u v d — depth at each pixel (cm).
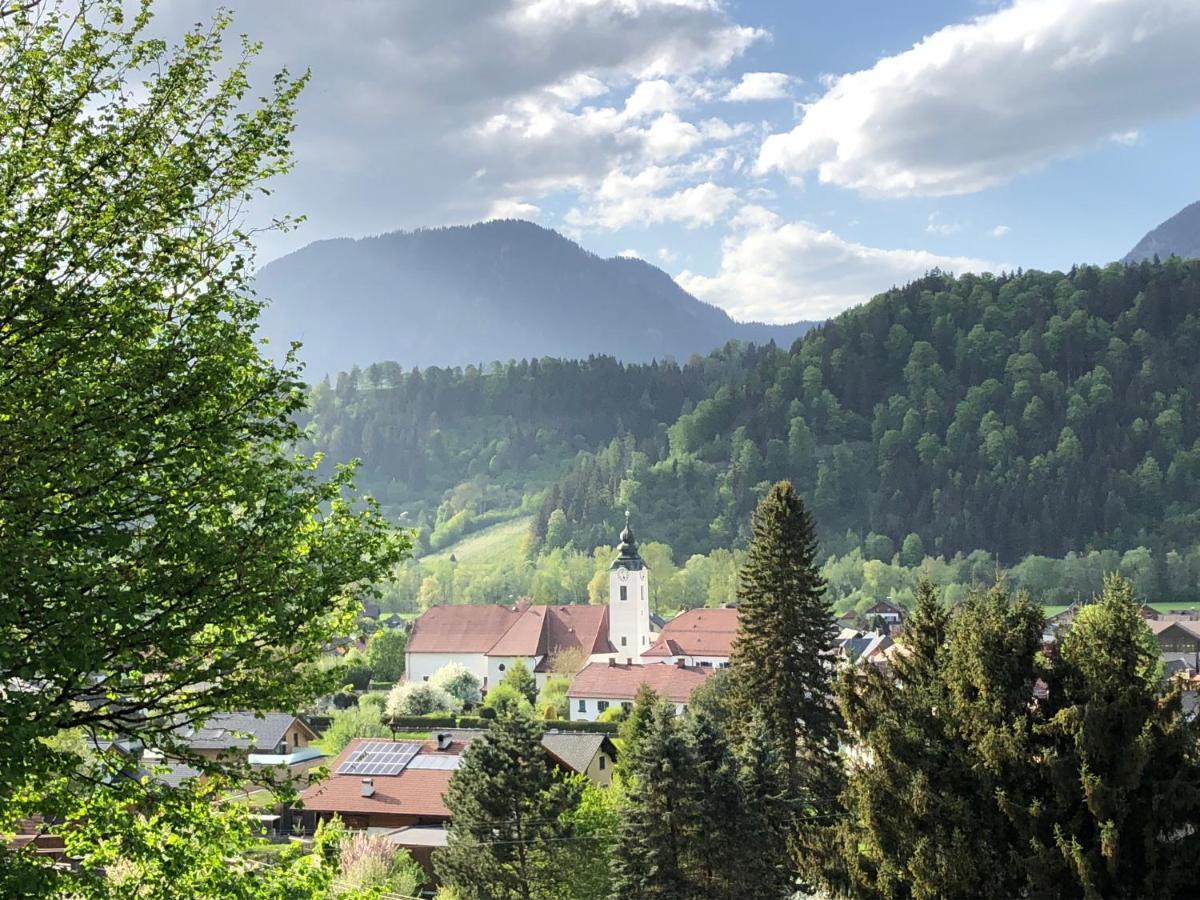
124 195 1572
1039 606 3006
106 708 1560
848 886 3203
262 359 1686
